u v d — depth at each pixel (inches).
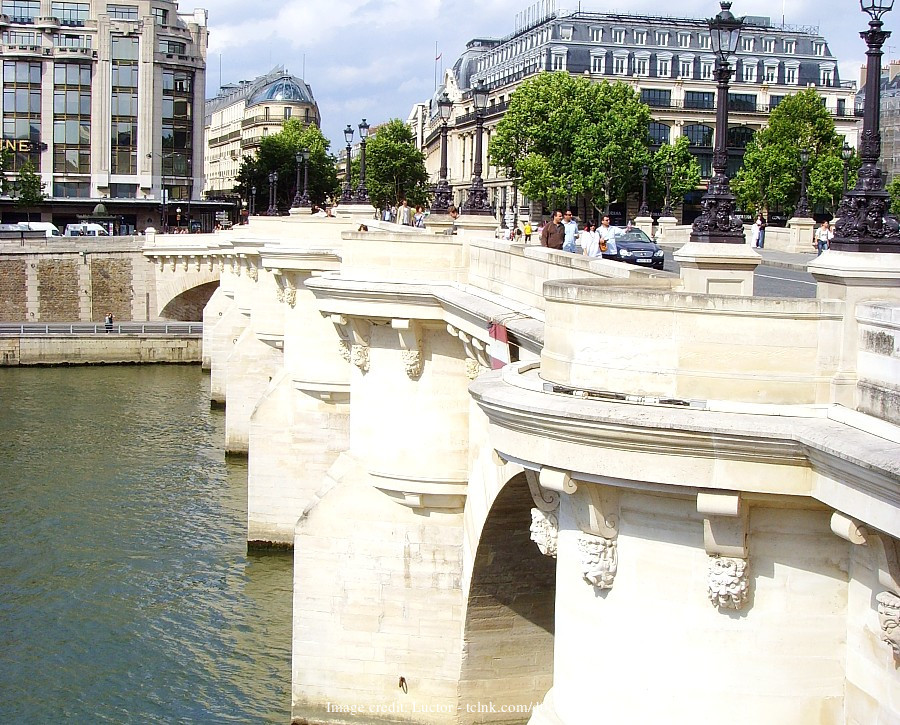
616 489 641.0
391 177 7086.6
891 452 502.0
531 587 1227.2
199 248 4788.4
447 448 1291.8
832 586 606.5
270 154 6756.9
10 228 5610.2
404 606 1338.6
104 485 2495.1
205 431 3080.7
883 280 574.9
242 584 1911.9
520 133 5236.2
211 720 1448.1
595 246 1449.3
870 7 569.9
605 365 622.8
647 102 5684.1
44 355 4279.0
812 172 4426.7
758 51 5428.2
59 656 1627.7
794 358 586.2
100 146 6240.2
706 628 625.3
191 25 6604.3
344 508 1346.0
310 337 2005.4
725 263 764.6
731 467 579.5
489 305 1053.8
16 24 6097.4
